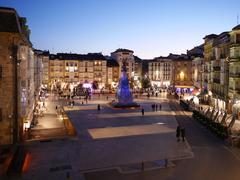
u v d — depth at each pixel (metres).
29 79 43.88
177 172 24.81
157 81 148.62
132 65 139.38
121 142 34.69
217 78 71.62
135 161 27.56
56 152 30.02
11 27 32.06
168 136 38.16
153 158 28.50
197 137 37.66
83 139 35.91
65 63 124.62
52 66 123.31
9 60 32.22
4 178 22.78
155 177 23.66
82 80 127.25
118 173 24.47
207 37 86.19
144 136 38.00
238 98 56.38
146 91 123.81
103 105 73.81
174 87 125.19
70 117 53.94
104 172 24.67
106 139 36.06
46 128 41.56
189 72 125.88
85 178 23.33
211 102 75.75
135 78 137.12
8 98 32.34
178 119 52.41
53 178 23.11
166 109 67.00
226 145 33.59
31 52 49.09
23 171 24.45
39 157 28.28
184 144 33.97
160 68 148.50
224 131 36.72
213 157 28.98
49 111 60.72
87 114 58.06
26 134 35.22
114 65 135.25
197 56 111.31
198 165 26.61
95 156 28.94
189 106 66.31
